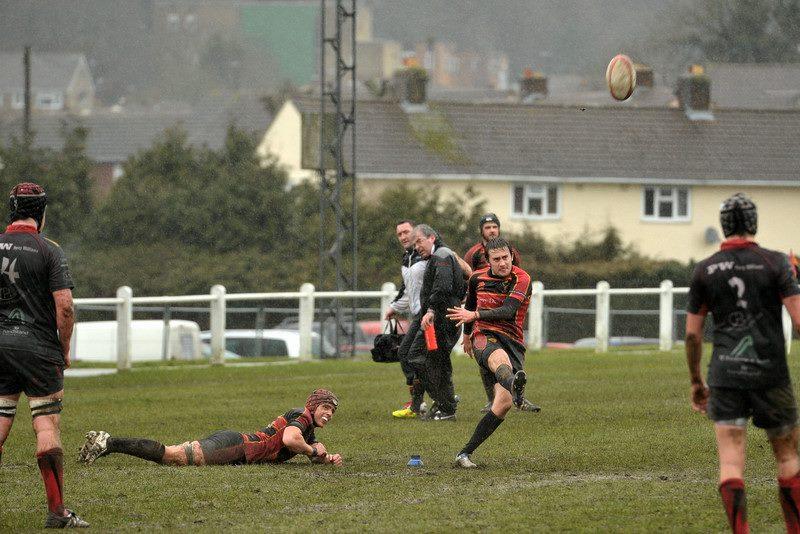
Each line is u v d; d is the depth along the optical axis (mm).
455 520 28422
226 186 173000
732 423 24672
